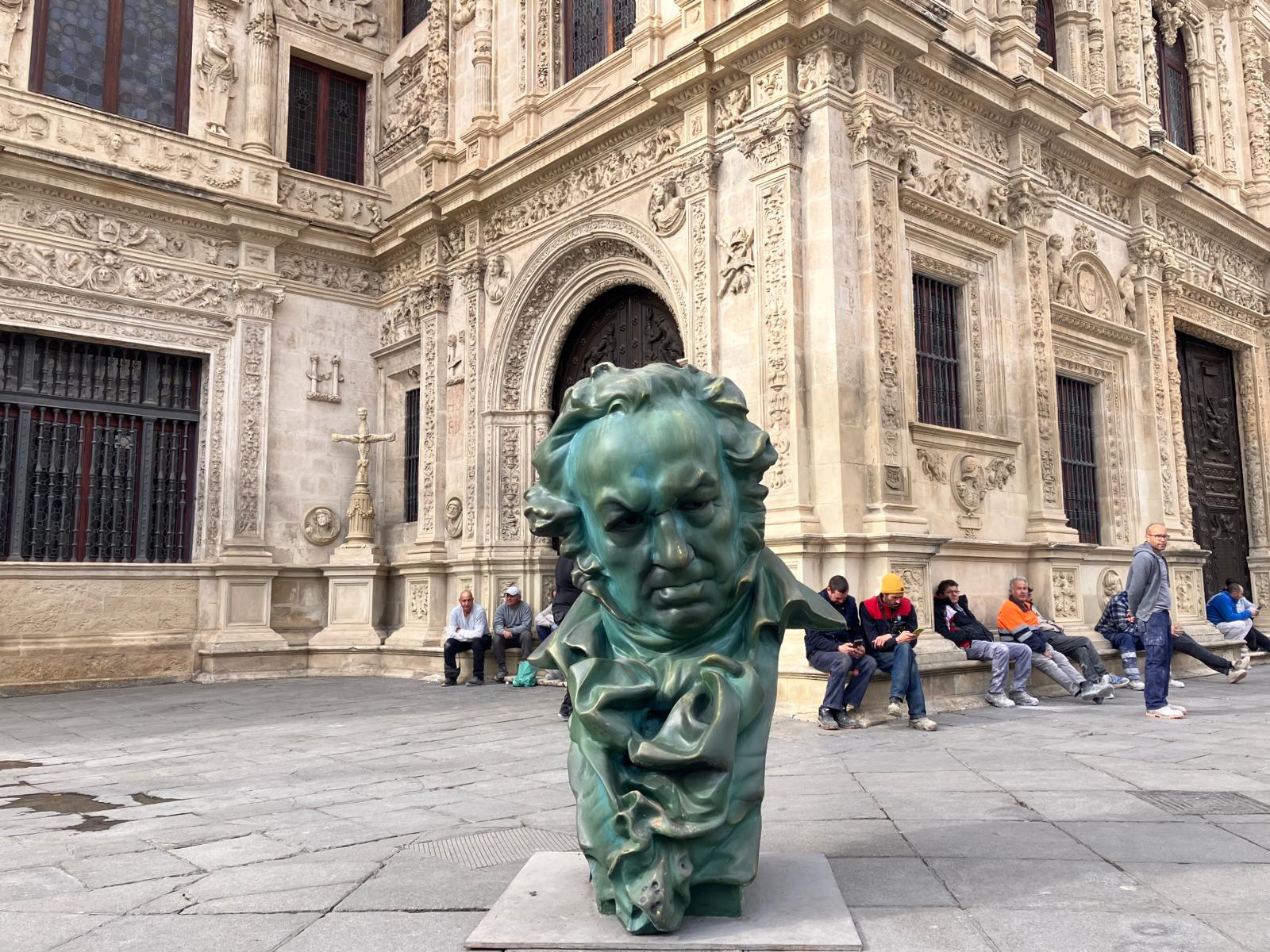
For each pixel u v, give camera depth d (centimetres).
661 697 297
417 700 1095
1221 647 1348
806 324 965
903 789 530
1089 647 991
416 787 570
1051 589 1108
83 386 1407
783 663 900
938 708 902
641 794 288
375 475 1619
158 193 1438
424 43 1666
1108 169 1355
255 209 1509
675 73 1089
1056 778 551
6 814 526
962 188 1122
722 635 312
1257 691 1059
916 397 1020
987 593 1070
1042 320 1188
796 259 970
